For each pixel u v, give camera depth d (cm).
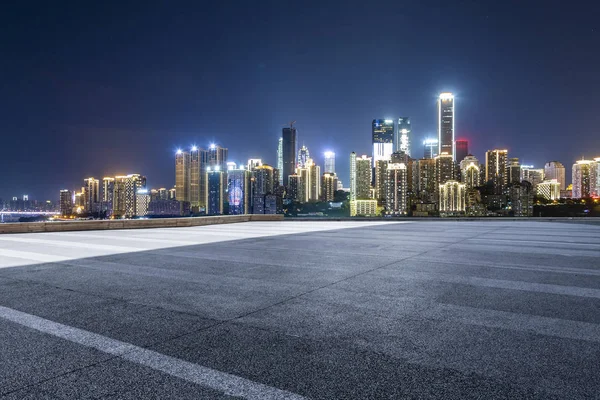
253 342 457
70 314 571
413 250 1273
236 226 2666
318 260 1069
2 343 458
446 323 525
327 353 425
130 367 393
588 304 617
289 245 1430
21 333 492
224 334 484
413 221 3153
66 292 706
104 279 822
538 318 545
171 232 2117
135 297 668
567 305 611
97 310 591
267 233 2000
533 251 1238
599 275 851
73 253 1234
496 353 423
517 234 1848
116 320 543
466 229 2198
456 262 1027
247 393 340
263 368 388
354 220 3269
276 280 805
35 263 1037
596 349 434
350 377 369
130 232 2134
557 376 371
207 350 434
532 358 410
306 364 397
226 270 923
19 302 638
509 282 781
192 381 362
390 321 533
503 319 541
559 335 478
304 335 480
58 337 477
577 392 341
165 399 331
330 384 355
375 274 866
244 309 594
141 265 997
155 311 584
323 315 562
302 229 2297
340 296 671
